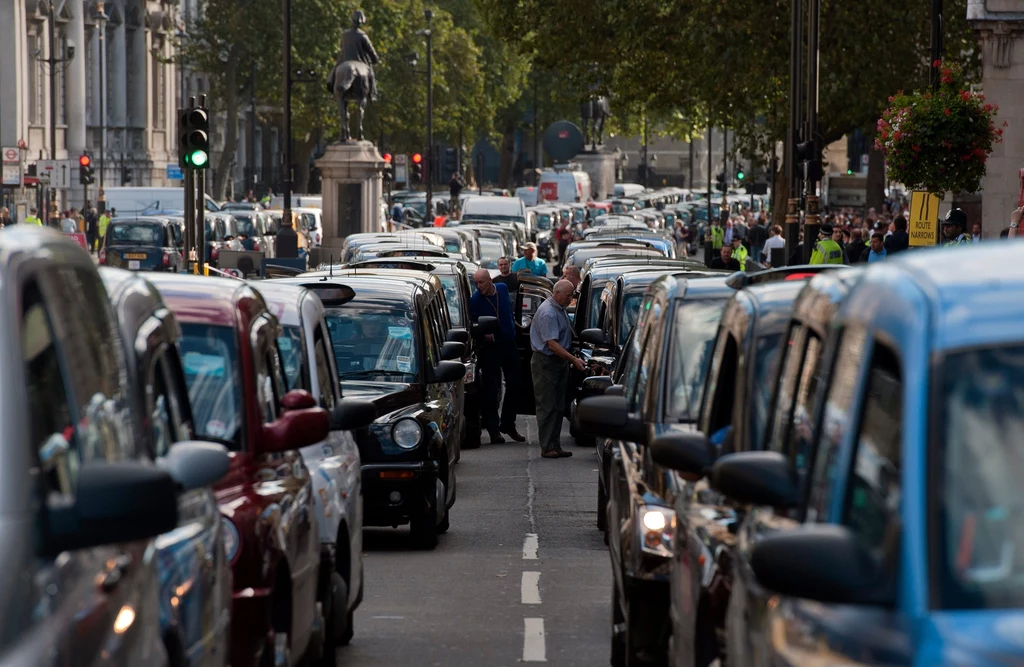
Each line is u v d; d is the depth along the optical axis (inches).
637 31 5157.5
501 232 4928.6
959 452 375.9
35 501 380.2
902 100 2647.6
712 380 766.5
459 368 1427.2
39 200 6195.9
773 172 5236.2
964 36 4980.3
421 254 2815.0
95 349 469.1
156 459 549.6
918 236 2775.6
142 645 451.2
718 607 584.1
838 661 369.4
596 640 996.6
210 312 756.6
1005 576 361.1
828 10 4874.5
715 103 5221.5
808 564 373.1
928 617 355.6
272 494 710.5
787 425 566.9
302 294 984.9
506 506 1628.9
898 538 371.9
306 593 750.5
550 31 5359.3
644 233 4446.4
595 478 1846.7
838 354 466.9
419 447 1334.9
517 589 1170.6
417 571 1251.2
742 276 911.0
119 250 4835.1
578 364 2010.3
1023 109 3661.4
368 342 1427.2
